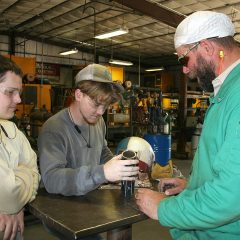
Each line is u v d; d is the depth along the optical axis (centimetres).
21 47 1053
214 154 107
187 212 103
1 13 801
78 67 1073
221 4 609
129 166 131
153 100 676
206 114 117
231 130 98
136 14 735
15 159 130
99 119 170
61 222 107
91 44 1084
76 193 134
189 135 848
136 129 680
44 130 151
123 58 1277
